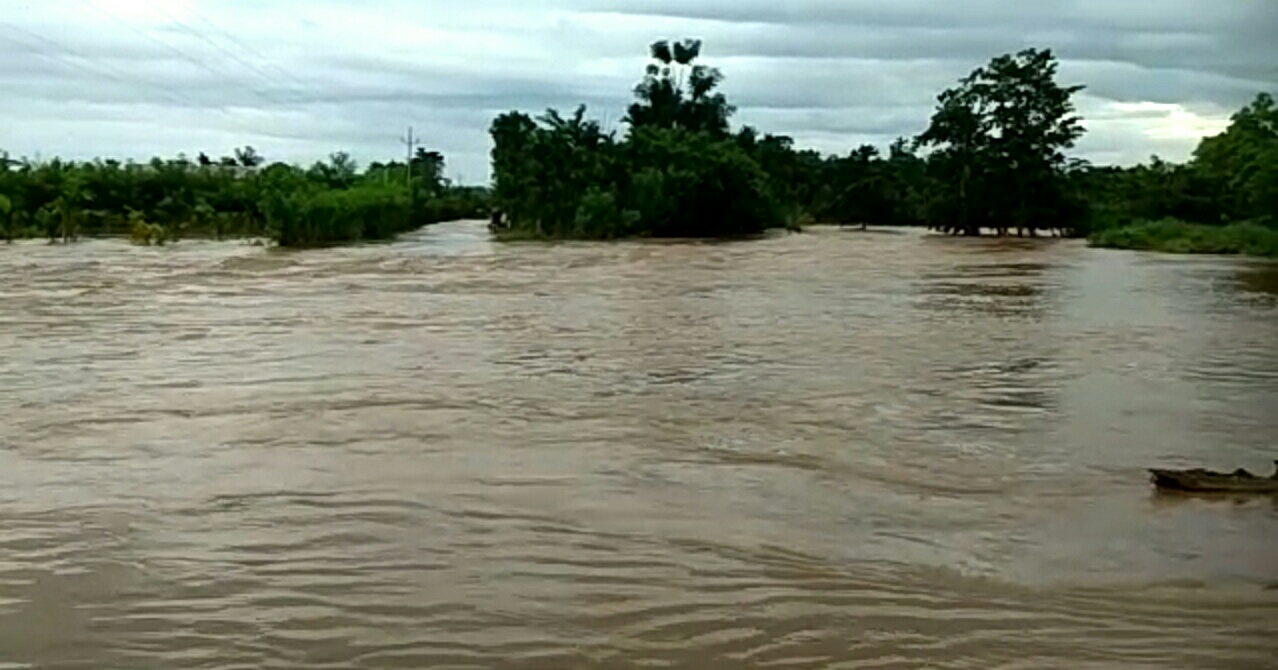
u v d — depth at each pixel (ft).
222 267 128.88
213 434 43.86
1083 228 232.12
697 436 43.86
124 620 26.40
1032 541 31.96
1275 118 210.18
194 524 33.01
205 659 24.47
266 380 55.21
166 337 70.38
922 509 34.91
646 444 42.52
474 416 47.03
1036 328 77.71
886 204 292.81
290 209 179.83
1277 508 35.14
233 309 85.97
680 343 68.69
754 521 33.47
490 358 62.23
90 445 42.19
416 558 30.27
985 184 234.99
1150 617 26.71
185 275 117.39
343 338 70.08
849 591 28.09
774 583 28.58
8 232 182.60
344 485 36.86
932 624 26.23
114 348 65.82
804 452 41.52
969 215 238.27
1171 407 50.60
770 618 26.48
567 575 29.07
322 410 48.11
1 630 25.85
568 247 177.68
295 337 70.44
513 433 44.14
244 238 195.11
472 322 78.28
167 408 48.55
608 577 28.94
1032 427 46.29
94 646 25.08
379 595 27.81
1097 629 26.03
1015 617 26.63
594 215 207.72
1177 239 183.62
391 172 277.03
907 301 95.86
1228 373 59.82
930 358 63.87
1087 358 64.54
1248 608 27.22
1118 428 46.24
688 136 224.33
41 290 100.22
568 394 51.98
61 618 26.50
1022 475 38.91
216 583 28.55
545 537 31.89
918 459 40.81
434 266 132.98
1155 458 41.39
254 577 28.94
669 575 29.04
